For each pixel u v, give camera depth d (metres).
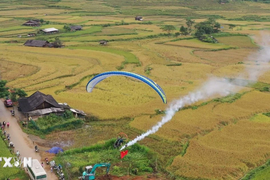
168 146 57.91
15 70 104.38
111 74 56.06
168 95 84.00
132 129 64.50
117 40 156.00
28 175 46.97
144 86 91.12
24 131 61.34
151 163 51.53
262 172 49.84
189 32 175.12
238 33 177.25
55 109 67.62
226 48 146.38
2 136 58.50
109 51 133.00
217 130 64.56
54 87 88.25
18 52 127.12
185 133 62.50
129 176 48.22
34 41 139.50
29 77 97.06
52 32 167.62
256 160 53.09
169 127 64.94
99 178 47.09
